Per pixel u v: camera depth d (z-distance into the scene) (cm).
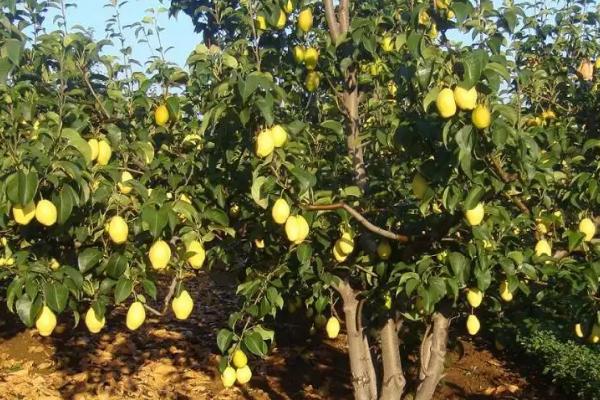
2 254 338
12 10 349
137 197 318
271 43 381
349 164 401
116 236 299
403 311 382
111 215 319
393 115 357
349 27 390
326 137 403
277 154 297
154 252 306
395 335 412
